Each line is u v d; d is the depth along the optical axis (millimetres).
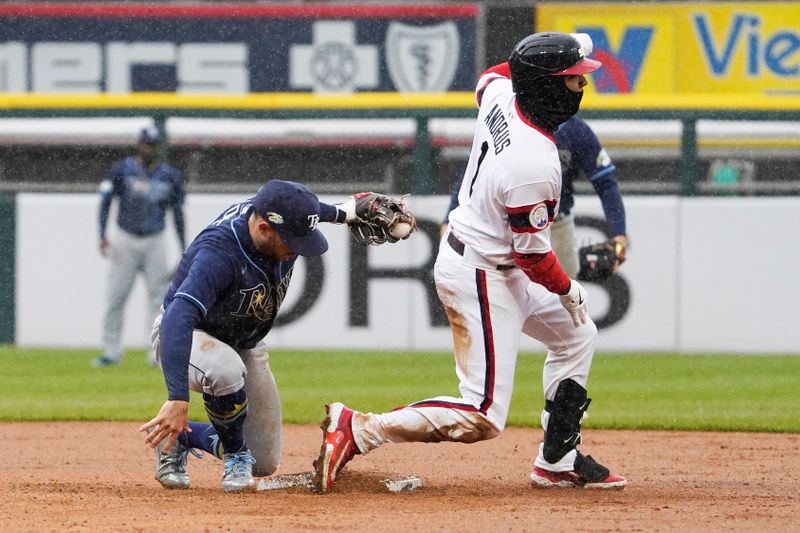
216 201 45188
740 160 46156
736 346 44094
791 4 62562
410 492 19047
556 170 16922
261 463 19422
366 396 34031
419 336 44688
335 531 15398
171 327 16500
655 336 44344
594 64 16781
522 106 17125
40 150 49438
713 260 44062
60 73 63281
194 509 17062
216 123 47750
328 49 62000
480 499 18344
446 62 61656
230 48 62469
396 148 47531
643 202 44125
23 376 38875
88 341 45844
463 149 47562
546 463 19656
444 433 17875
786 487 20422
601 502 18203
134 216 40375
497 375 17781
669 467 23172
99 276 45688
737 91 63250
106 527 15586
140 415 31453
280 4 62375
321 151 47812
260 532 15305
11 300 45938
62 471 22781
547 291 18719
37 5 62875
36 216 45688
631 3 62781
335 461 18156
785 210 43812
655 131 45812
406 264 44562
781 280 43875
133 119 47750
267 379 18828
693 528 15906
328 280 44656
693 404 33406
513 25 62906
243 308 17375
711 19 63000
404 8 61562
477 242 17734
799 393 35438
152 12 62719
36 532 15281
